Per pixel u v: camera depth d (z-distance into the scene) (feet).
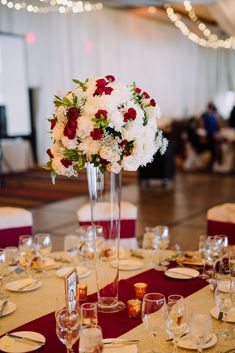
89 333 4.72
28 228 10.26
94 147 6.11
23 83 37.32
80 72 42.01
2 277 7.49
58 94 6.69
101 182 6.70
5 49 35.53
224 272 7.27
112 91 6.21
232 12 27.94
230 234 10.13
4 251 7.31
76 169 6.64
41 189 29.25
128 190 29.27
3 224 9.96
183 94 54.75
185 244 17.43
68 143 6.22
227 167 38.11
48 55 39.24
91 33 42.57
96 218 6.84
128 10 44.16
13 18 35.88
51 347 5.49
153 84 50.06
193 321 5.05
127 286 7.50
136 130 6.14
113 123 6.04
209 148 38.83
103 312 6.50
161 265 8.47
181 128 46.73
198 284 7.54
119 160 6.30
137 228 19.67
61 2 28.58
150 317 5.28
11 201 25.35
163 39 50.96
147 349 5.40
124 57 46.14
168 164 30.17
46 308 6.68
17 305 6.81
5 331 5.95
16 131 37.27
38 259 8.30
